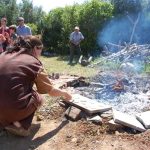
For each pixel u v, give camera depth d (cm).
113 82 326
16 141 220
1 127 229
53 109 259
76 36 614
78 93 304
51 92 228
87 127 231
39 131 231
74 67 519
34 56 219
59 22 741
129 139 218
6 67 206
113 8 720
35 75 212
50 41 745
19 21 474
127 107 273
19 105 203
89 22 697
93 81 349
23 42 219
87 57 649
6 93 201
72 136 223
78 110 247
